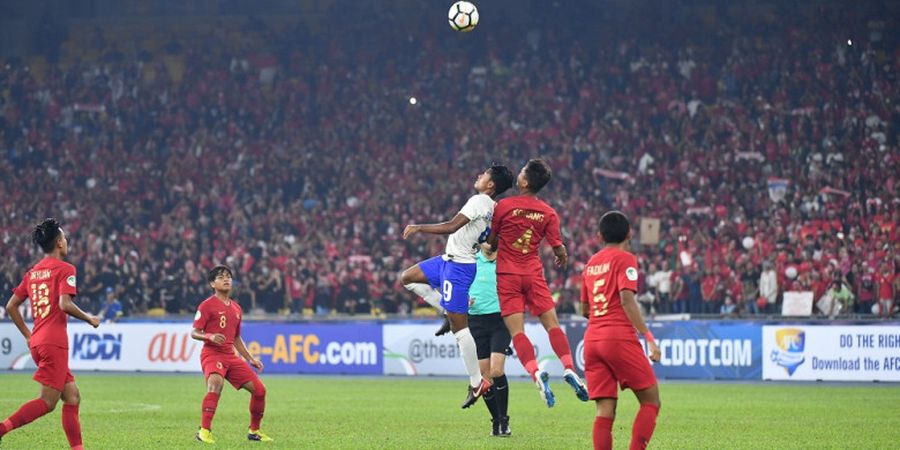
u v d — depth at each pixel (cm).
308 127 6462
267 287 4884
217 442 1959
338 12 7406
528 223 1764
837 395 3141
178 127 6588
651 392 1415
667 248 4622
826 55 6222
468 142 6144
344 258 5156
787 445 1920
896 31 6262
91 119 6681
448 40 6981
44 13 7575
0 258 5366
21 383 3625
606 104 6247
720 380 3825
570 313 4472
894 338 3638
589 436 2055
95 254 5175
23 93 6800
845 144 5547
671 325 3928
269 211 5653
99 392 3294
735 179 5456
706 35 6594
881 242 4606
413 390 3406
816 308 4244
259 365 2011
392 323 4191
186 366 4269
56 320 1627
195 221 5750
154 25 7838
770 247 4641
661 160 5719
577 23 6888
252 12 7888
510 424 2325
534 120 6234
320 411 2666
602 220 1456
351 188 5862
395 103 6562
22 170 6306
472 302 1958
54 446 1892
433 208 5553
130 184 6084
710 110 6116
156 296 5000
